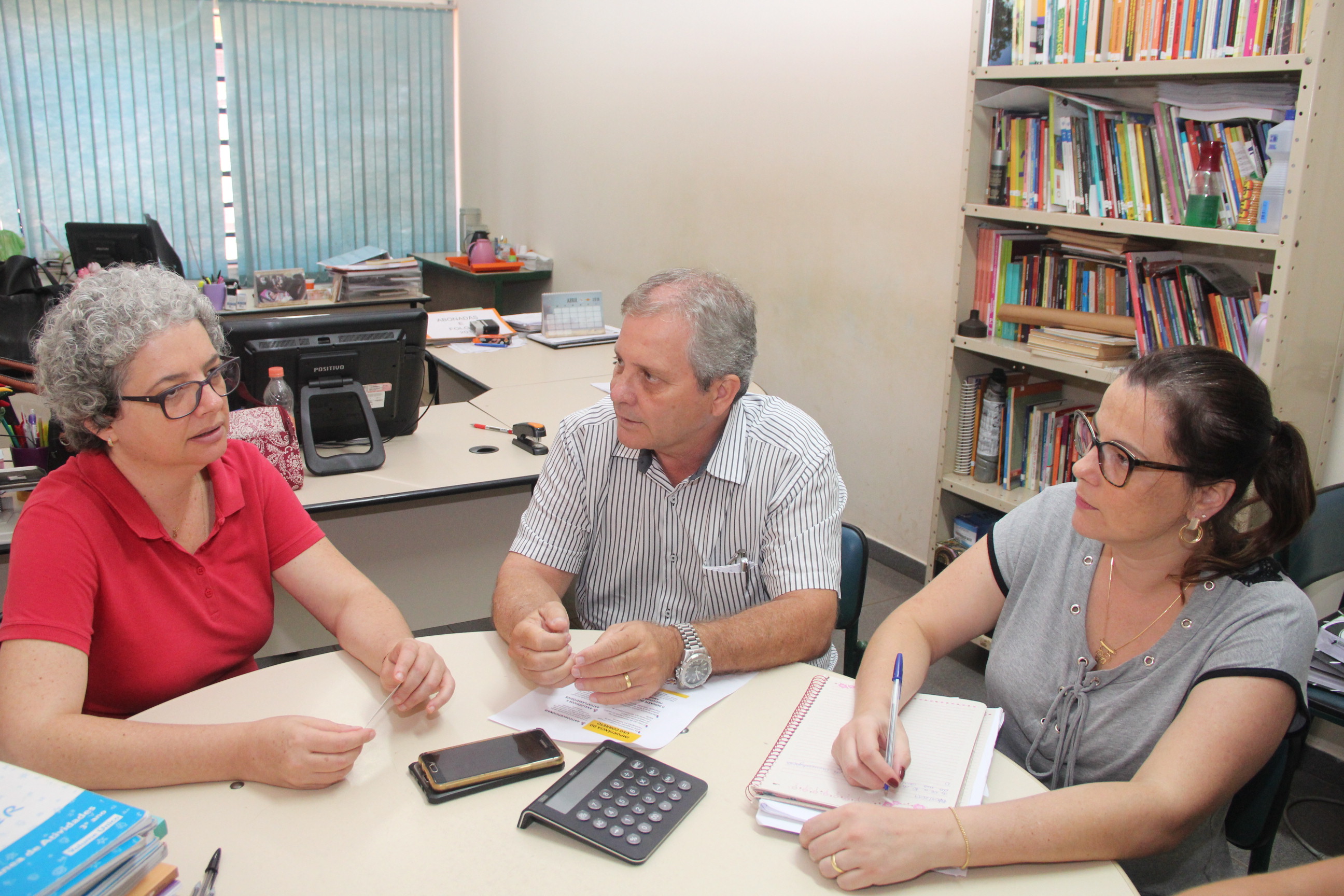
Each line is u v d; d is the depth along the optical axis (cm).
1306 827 205
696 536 151
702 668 123
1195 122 206
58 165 486
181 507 131
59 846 81
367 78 554
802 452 148
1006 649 130
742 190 375
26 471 188
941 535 285
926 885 91
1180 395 104
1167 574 116
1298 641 107
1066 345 239
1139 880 118
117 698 127
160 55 496
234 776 104
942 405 288
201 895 86
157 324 116
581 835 95
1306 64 176
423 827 97
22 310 306
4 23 463
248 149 528
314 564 144
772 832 98
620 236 459
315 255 561
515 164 538
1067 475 255
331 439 227
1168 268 224
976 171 254
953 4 278
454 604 246
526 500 247
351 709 119
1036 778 114
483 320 362
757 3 351
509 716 118
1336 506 178
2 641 113
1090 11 219
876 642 129
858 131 318
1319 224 187
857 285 329
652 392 133
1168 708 113
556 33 478
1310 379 201
